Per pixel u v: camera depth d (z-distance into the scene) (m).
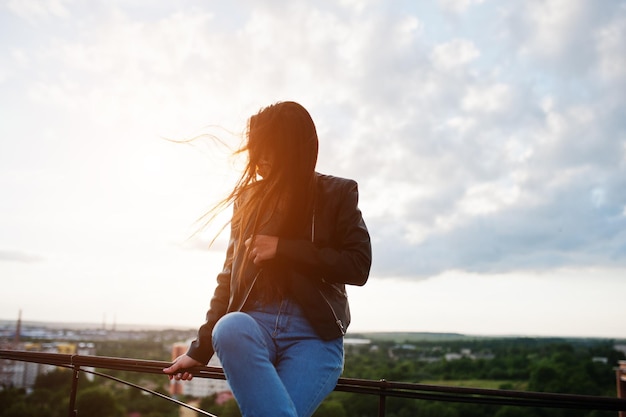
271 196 1.32
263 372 1.15
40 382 64.00
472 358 66.06
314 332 1.28
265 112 1.37
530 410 34.75
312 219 1.33
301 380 1.22
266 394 1.12
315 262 1.24
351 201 1.34
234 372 1.16
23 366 75.06
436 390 1.42
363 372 67.31
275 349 1.29
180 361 1.45
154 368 1.62
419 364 68.31
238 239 1.42
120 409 59.34
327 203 1.35
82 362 1.77
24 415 55.56
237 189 1.37
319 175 1.42
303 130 1.33
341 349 1.33
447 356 72.75
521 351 71.81
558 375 53.53
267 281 1.31
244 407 1.15
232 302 1.37
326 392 1.29
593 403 1.25
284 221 1.32
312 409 1.26
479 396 1.39
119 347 103.38
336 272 1.24
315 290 1.28
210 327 1.43
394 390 1.48
